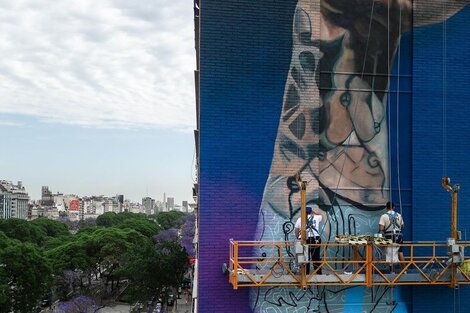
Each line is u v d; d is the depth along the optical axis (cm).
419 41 1230
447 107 1229
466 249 1205
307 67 1188
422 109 1222
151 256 6550
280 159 1165
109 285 8456
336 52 1209
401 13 1238
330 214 1191
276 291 1144
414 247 1205
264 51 1173
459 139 1227
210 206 1135
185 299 7125
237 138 1152
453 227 1102
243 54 1166
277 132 1168
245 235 1138
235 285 1027
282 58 1180
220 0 1164
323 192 1191
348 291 1171
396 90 1227
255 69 1168
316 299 1155
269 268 1140
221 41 1159
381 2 1234
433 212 1208
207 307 1117
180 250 7200
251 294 1134
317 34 1197
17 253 5291
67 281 7062
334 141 1202
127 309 6719
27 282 5294
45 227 13388
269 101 1170
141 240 8812
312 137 1181
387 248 1091
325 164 1197
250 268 1139
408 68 1234
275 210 1152
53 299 7288
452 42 1240
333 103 1206
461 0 1250
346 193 1199
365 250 1165
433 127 1223
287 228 1149
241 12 1171
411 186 1218
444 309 1189
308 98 1184
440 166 1218
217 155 1145
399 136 1224
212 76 1152
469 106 1235
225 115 1152
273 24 1180
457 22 1245
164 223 19975
